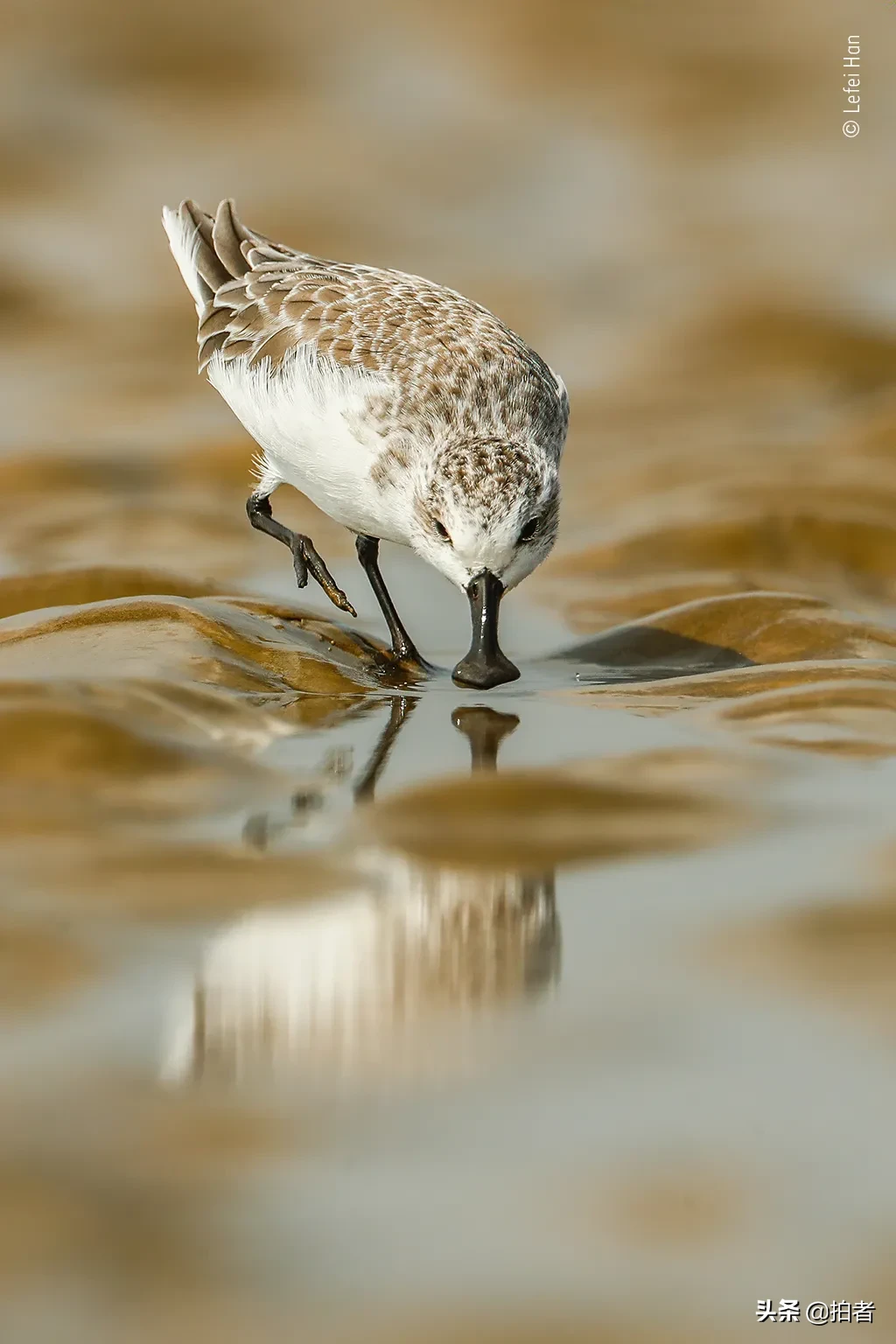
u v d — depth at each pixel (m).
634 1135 5.25
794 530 15.75
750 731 9.85
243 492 18.45
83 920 6.82
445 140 31.20
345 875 7.41
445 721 10.41
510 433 11.49
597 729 10.09
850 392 22.53
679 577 14.75
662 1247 4.71
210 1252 4.66
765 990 6.24
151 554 15.80
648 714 10.45
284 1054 5.73
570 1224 4.80
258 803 8.44
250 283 12.83
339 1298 4.50
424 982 6.32
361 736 9.97
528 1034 5.90
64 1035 5.84
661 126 32.34
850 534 15.75
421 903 7.10
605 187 30.20
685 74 33.72
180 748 9.02
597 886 7.31
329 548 16.42
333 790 8.70
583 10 34.94
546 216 29.05
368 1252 4.67
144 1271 4.58
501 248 27.83
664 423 21.34
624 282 26.59
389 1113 5.36
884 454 18.86
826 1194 4.96
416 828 8.05
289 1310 4.45
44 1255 4.64
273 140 30.75
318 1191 4.94
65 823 7.97
